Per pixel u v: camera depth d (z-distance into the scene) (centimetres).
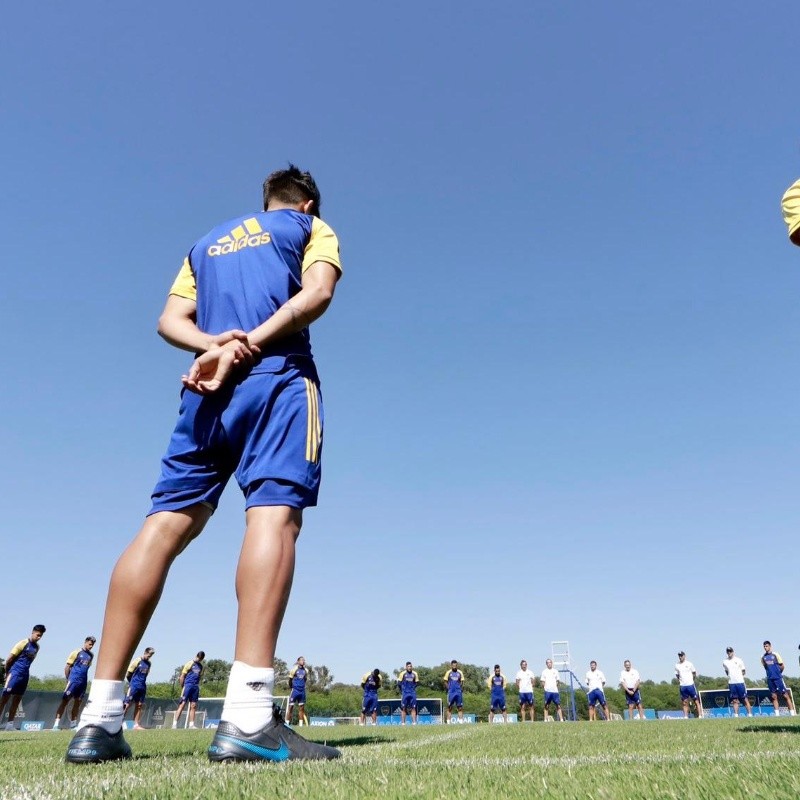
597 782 140
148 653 1927
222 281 261
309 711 8225
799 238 303
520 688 2522
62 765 211
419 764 194
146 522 237
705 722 870
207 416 235
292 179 296
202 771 172
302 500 219
